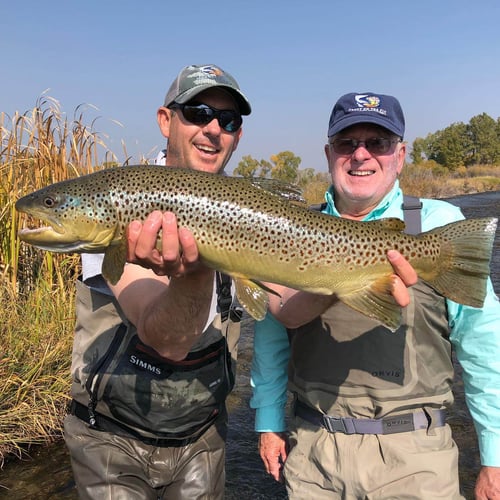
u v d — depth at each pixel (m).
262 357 1.15
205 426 1.02
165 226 0.73
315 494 1.02
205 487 1.00
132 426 0.95
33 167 2.00
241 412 1.74
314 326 1.01
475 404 0.96
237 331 1.09
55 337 1.72
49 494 1.30
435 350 0.97
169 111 1.11
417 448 0.94
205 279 0.76
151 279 0.88
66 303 1.85
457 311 0.97
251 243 0.85
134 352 0.93
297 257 0.87
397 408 0.95
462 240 0.88
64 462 1.44
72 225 0.84
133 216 0.83
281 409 1.16
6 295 1.82
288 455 1.08
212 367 0.98
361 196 1.03
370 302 0.88
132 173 0.85
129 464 0.96
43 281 1.87
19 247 1.96
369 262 0.89
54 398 1.56
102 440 0.96
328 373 0.99
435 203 1.06
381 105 1.00
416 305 0.95
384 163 1.02
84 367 0.97
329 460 0.99
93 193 0.84
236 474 1.43
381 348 0.95
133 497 0.95
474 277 0.87
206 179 0.85
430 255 0.89
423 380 0.95
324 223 0.88
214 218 0.84
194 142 1.08
